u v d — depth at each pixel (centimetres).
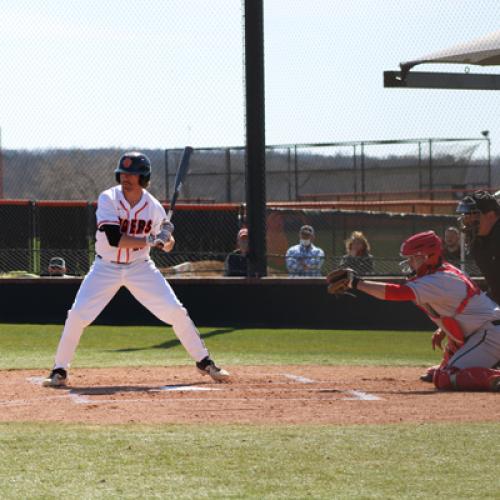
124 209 2205
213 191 6569
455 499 1198
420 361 2953
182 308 2294
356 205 5569
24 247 4697
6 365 2809
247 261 3994
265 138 3950
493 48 3331
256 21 3891
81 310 2231
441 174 6500
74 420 1703
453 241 3988
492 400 1925
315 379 2398
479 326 2152
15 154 6438
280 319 3956
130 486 1252
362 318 3900
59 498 1198
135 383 2306
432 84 3597
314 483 1269
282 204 5694
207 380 2367
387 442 1509
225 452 1438
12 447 1470
